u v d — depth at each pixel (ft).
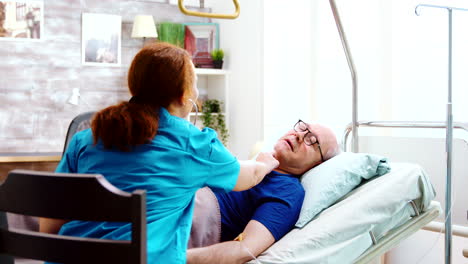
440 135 9.33
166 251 4.33
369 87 10.80
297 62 12.89
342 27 7.43
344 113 11.57
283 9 13.30
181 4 6.13
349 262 5.74
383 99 10.48
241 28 14.62
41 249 3.65
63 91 14.57
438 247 9.25
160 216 4.31
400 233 6.24
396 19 10.20
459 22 9.00
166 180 4.31
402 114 10.09
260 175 5.19
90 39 14.79
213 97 16.12
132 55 15.40
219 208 6.38
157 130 4.39
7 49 13.98
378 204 5.90
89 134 4.54
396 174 6.22
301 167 6.70
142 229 3.40
